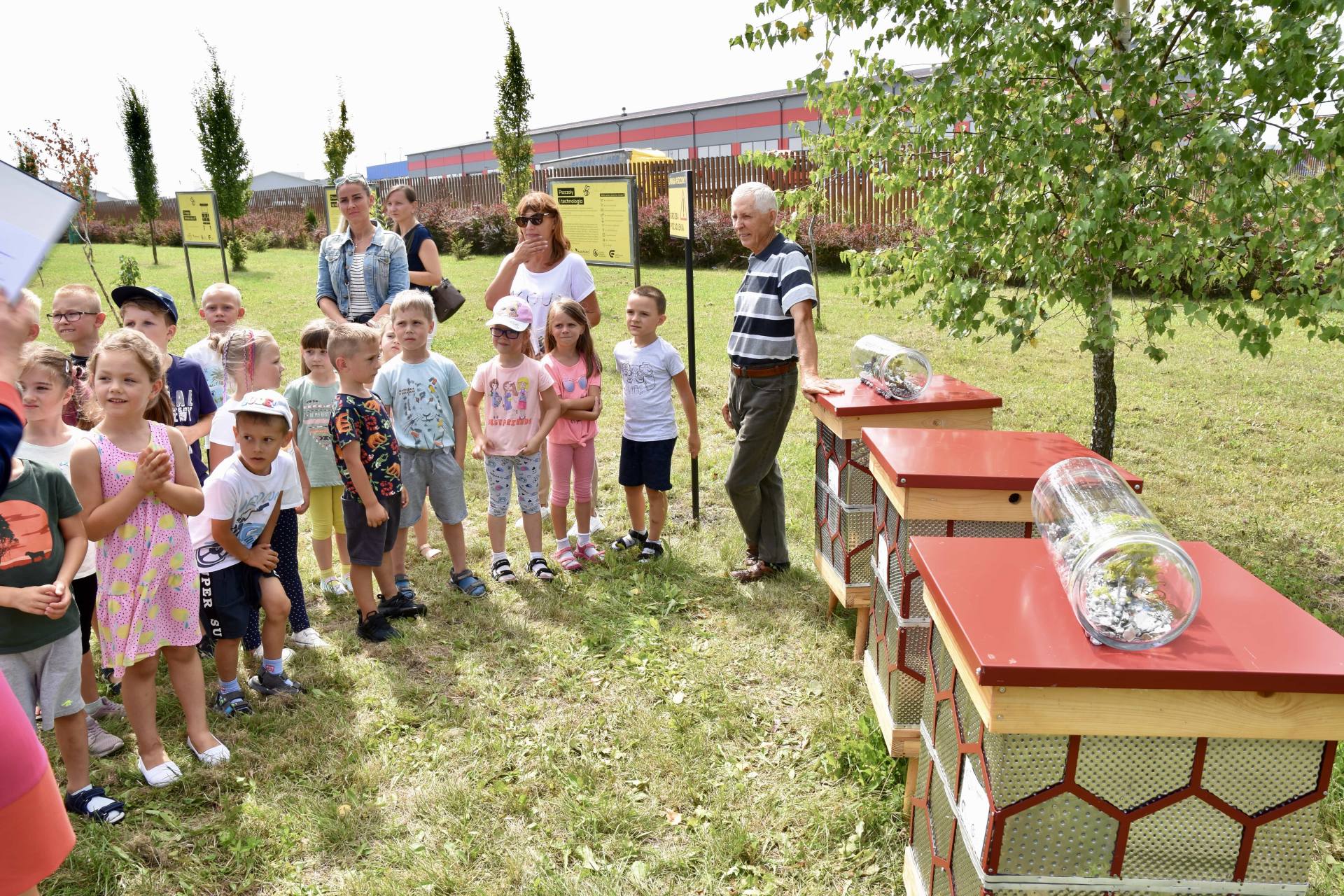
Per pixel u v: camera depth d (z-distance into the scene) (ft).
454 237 75.31
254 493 11.28
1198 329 36.11
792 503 18.65
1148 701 5.29
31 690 8.96
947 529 8.65
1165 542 5.41
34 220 5.18
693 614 14.20
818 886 8.56
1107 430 15.52
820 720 11.07
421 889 8.52
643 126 119.34
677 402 26.32
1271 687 5.15
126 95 70.90
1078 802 5.56
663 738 10.83
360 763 10.44
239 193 71.15
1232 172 11.75
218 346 14.73
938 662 6.99
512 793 9.87
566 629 13.75
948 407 11.67
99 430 9.84
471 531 17.85
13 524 8.53
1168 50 12.84
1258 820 5.53
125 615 9.66
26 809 5.77
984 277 14.40
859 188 57.26
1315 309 11.84
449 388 14.64
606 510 18.78
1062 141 12.35
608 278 55.83
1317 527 16.97
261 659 12.87
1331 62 11.27
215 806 9.78
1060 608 5.95
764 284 13.67
